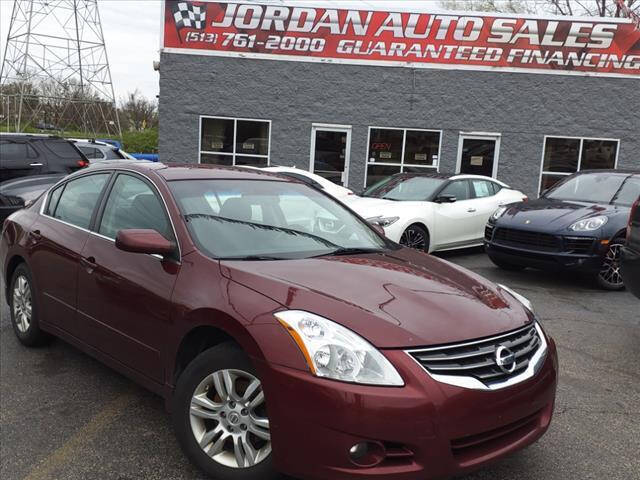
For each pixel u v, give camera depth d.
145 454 3.22
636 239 5.14
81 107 38.28
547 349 3.08
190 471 3.05
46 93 37.28
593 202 8.10
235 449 2.82
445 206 9.23
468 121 14.48
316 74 14.43
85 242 4.01
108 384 4.15
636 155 14.45
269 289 2.88
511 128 14.48
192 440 2.95
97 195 4.23
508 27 14.15
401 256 3.77
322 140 14.67
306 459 2.52
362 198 9.54
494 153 14.62
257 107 14.53
